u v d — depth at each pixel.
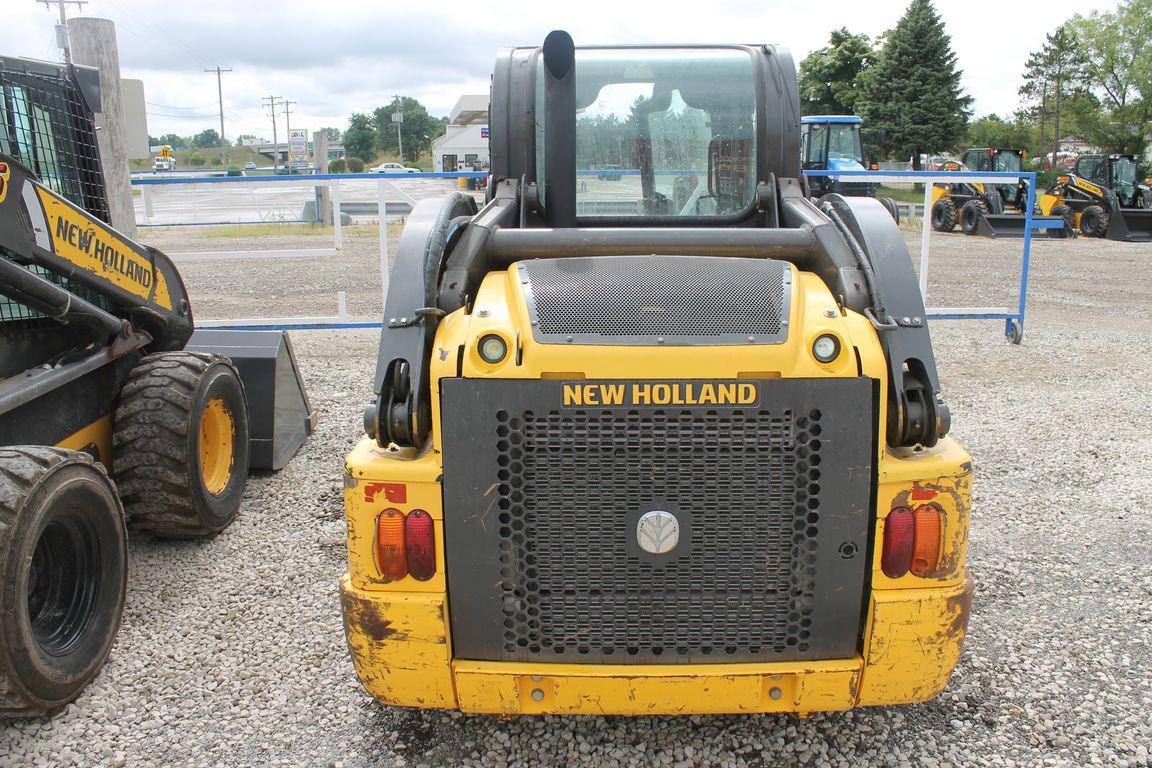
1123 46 57.59
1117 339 10.16
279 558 4.55
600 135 3.84
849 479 2.51
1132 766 2.95
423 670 2.59
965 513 2.57
